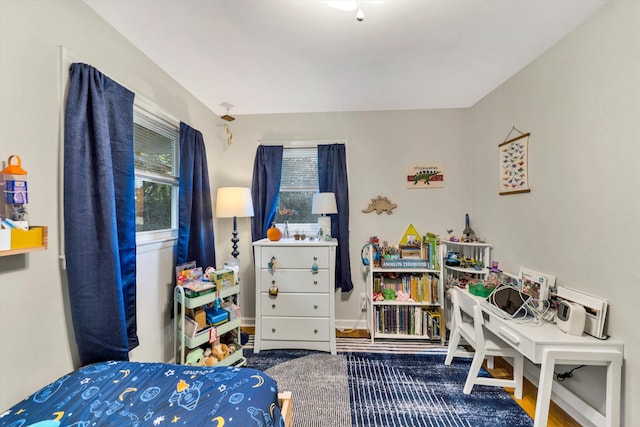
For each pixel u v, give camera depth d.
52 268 1.20
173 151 2.21
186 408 0.99
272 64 1.96
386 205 2.87
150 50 1.76
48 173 1.18
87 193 1.29
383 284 2.79
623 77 1.33
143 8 1.39
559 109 1.72
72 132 1.25
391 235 2.88
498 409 1.68
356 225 2.91
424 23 1.53
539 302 1.76
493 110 2.42
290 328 2.41
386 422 1.59
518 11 1.44
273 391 1.13
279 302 2.42
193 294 1.85
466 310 2.11
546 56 1.82
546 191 1.83
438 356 2.32
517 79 2.11
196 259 2.31
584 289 1.55
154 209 2.01
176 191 2.26
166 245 2.02
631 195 1.31
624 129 1.33
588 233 1.53
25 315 1.09
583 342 1.38
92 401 1.02
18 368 1.07
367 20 1.50
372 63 1.96
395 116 2.88
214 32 1.59
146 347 1.79
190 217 2.22
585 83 1.53
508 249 2.23
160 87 1.97
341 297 2.92
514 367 1.81
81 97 1.28
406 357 2.30
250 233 2.97
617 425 1.33
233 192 2.49
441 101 2.68
